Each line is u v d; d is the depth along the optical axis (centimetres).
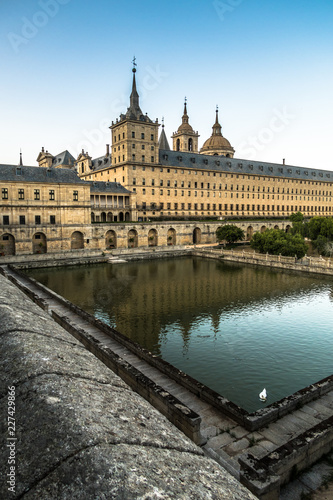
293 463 1123
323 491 1091
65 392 827
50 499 548
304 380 2198
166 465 655
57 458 621
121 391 1030
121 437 700
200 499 575
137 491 543
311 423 1441
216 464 774
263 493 852
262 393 1930
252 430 1374
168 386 1755
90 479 564
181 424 1253
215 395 1573
